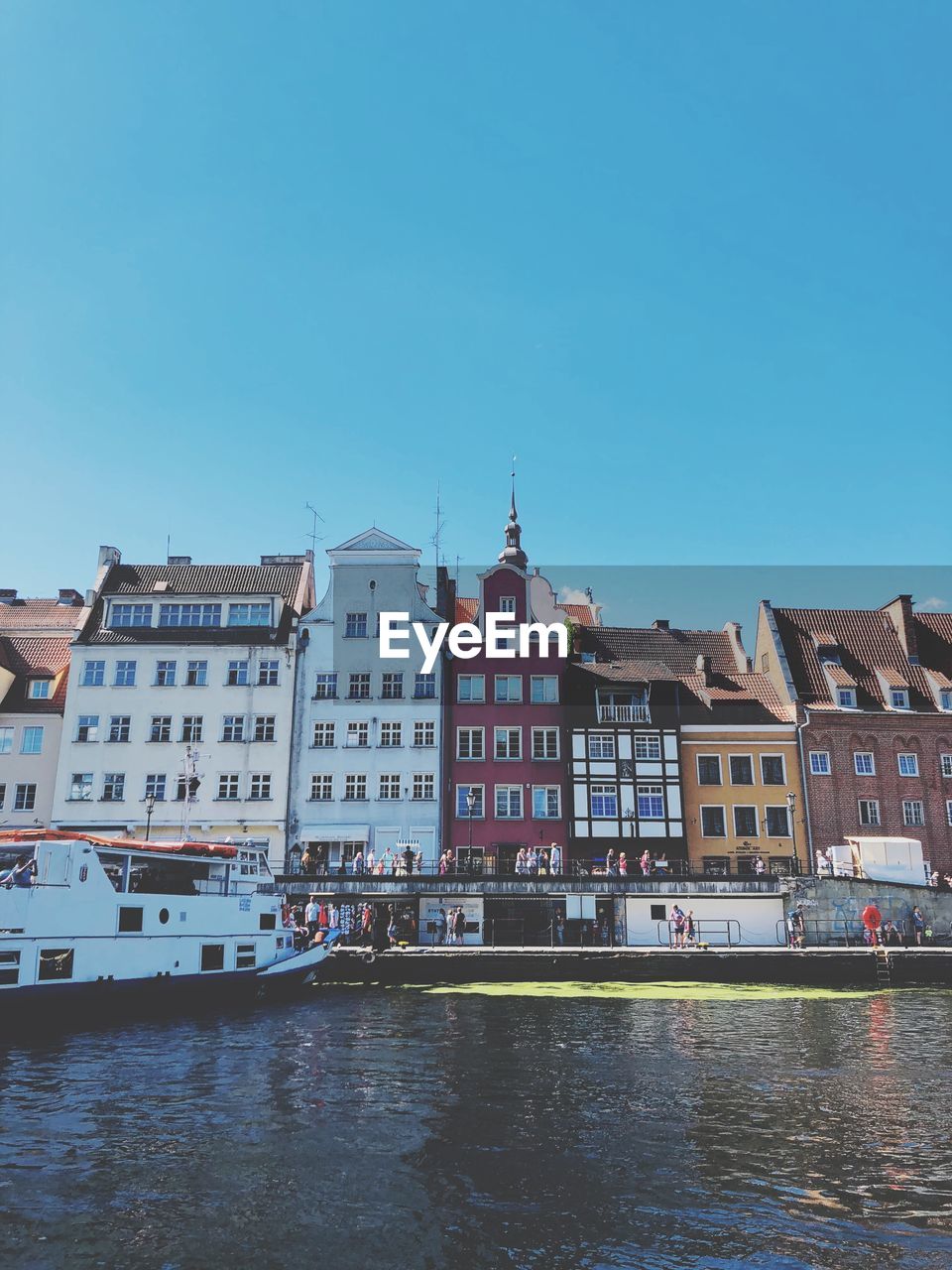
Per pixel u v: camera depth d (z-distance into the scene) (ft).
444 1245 35.70
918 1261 34.68
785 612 181.06
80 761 155.12
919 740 162.50
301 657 160.56
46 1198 39.58
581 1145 47.37
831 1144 47.80
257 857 109.19
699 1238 36.47
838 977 116.26
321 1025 82.89
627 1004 97.55
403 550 165.37
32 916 82.48
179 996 91.81
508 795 155.63
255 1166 43.68
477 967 114.32
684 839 153.38
